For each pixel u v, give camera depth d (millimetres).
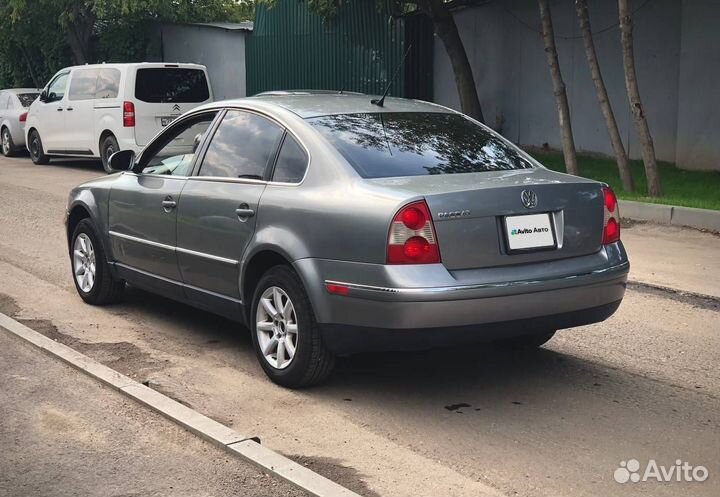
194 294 6465
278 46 22750
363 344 5207
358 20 20375
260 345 5820
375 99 6605
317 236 5316
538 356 6406
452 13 19578
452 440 4922
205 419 5086
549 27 13344
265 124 6098
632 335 6926
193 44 26047
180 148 6797
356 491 4301
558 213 5398
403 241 4969
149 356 6465
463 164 5770
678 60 15711
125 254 7219
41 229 11789
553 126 18109
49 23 27359
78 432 5020
